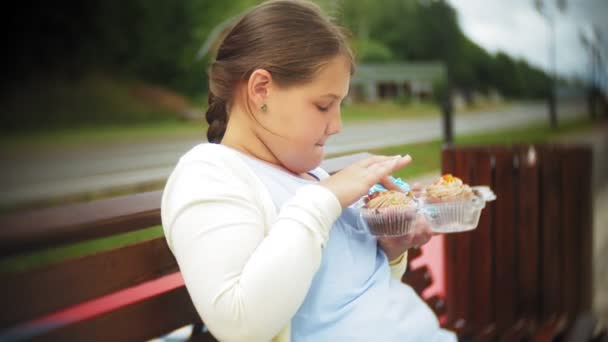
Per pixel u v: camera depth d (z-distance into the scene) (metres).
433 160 5.89
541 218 2.76
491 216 2.53
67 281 1.02
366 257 1.15
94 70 22.92
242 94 1.12
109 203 1.13
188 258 0.96
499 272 2.59
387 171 1.08
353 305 1.08
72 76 22.61
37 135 19.33
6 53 22.19
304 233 0.96
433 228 1.29
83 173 12.54
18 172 13.88
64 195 11.34
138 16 22.73
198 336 1.31
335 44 1.08
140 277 1.16
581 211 3.07
